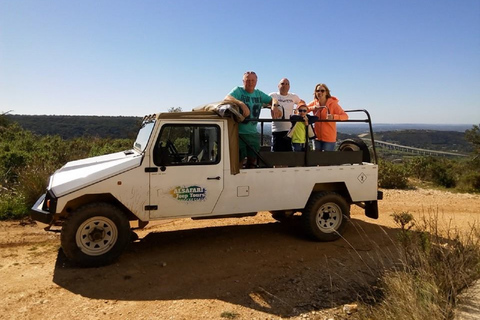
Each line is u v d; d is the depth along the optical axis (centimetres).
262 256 535
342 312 375
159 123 501
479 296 357
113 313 362
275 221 734
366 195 627
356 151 629
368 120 641
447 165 1636
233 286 432
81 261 467
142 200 494
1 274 450
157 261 505
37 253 524
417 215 826
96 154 1141
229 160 537
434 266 393
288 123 677
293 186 575
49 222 458
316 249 568
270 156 570
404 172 1327
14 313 358
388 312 334
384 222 750
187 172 514
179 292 413
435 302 327
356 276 466
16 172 948
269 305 388
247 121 560
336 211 607
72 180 468
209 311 370
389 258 524
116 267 479
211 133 533
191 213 520
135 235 591
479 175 1265
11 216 697
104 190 475
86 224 470
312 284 443
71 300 388
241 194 545
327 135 677
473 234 550
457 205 948
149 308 374
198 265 495
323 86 674
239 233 647
